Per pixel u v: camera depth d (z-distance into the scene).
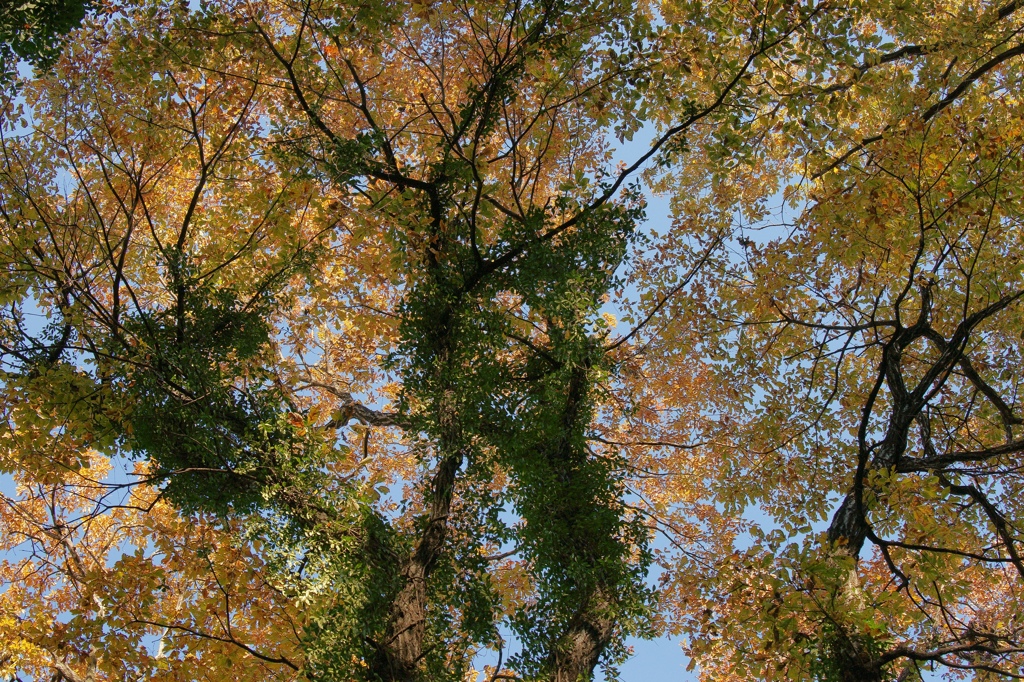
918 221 7.98
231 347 6.97
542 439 7.03
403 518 6.94
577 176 6.98
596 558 6.59
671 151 7.09
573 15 6.89
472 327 6.75
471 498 6.65
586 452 7.54
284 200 7.13
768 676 6.46
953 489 7.84
